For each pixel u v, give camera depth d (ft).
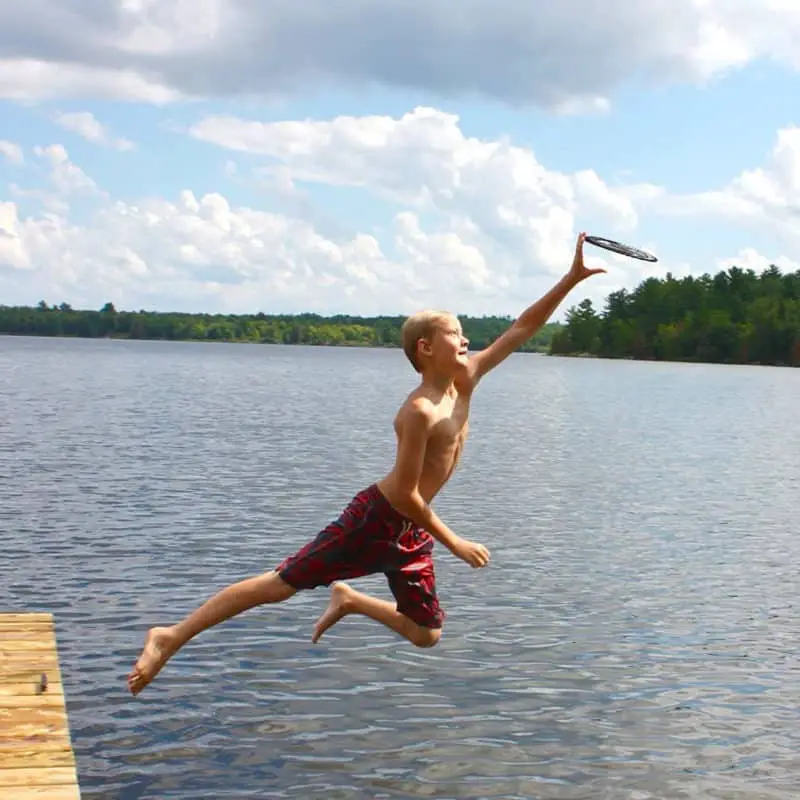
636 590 28.40
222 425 80.48
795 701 19.85
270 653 21.74
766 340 407.03
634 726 18.42
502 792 15.74
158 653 12.46
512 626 24.44
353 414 98.63
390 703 19.16
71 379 151.53
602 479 53.88
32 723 13.52
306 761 16.55
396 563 12.60
